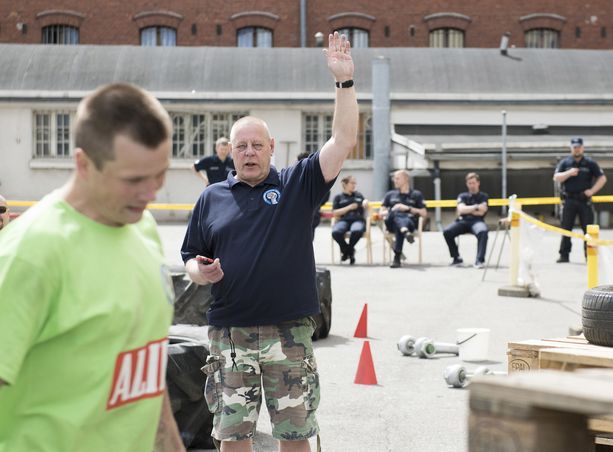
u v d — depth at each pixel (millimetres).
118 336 2609
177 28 40812
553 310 12125
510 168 29469
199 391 5914
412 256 19125
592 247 10484
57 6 40406
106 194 2551
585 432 2352
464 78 32812
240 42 41156
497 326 10914
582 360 4773
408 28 41344
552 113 32344
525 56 34312
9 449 2559
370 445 6188
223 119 31859
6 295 2482
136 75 32219
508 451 2230
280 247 4637
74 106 31203
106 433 2639
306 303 4680
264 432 6543
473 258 18750
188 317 9414
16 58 32656
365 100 31484
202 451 5930
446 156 28969
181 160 31281
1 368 2449
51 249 2521
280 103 31328
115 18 40625
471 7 41531
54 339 2557
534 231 13398
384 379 8172
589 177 17344
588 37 41938
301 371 4691
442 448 6105
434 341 9586
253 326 4652
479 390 2256
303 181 4684
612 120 32531
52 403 2568
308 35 41125
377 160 30500
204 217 4797
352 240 17609
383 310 12273
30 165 31219
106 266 2604
